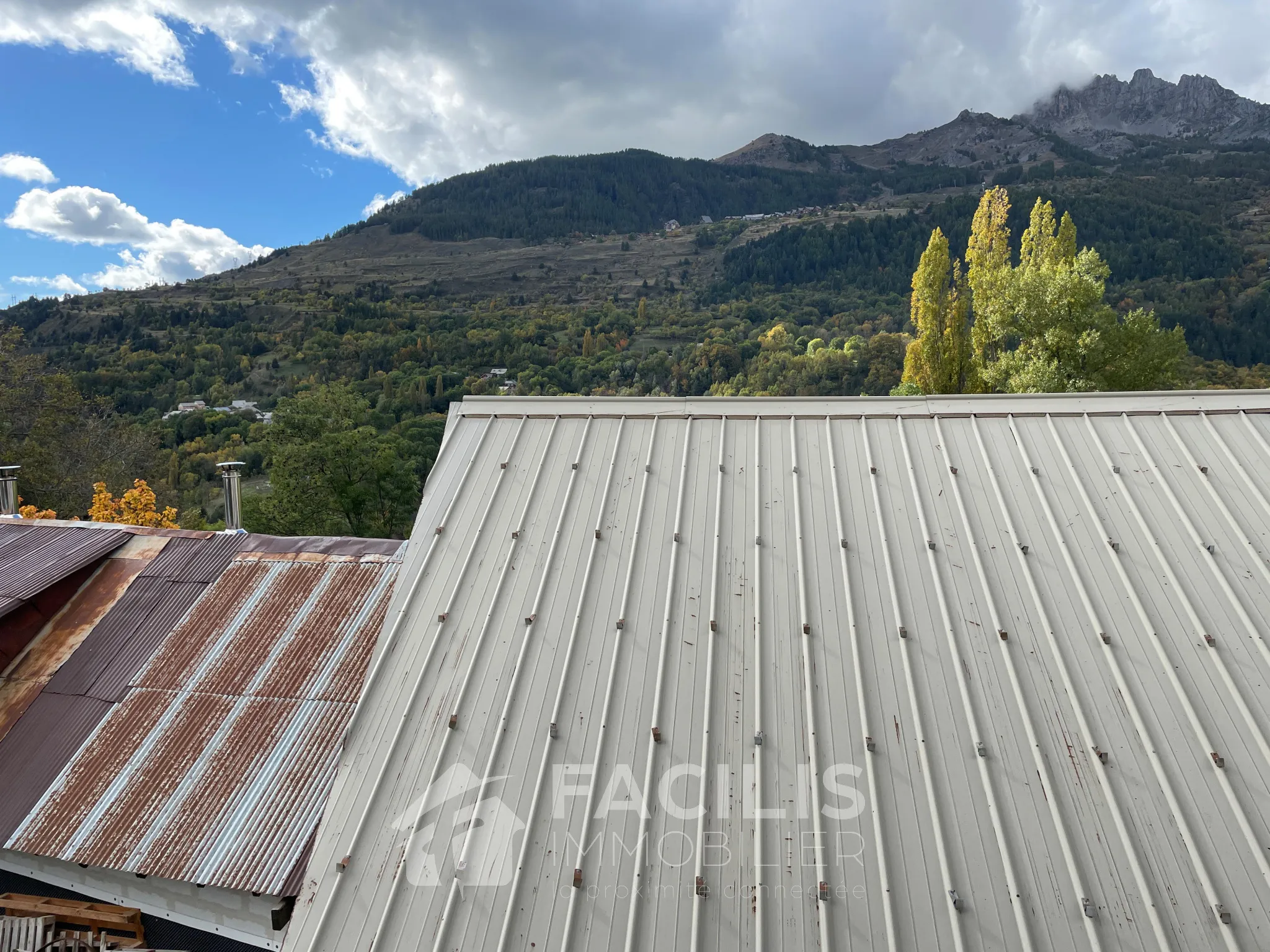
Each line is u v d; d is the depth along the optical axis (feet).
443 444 34.76
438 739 23.72
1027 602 25.03
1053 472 29.27
